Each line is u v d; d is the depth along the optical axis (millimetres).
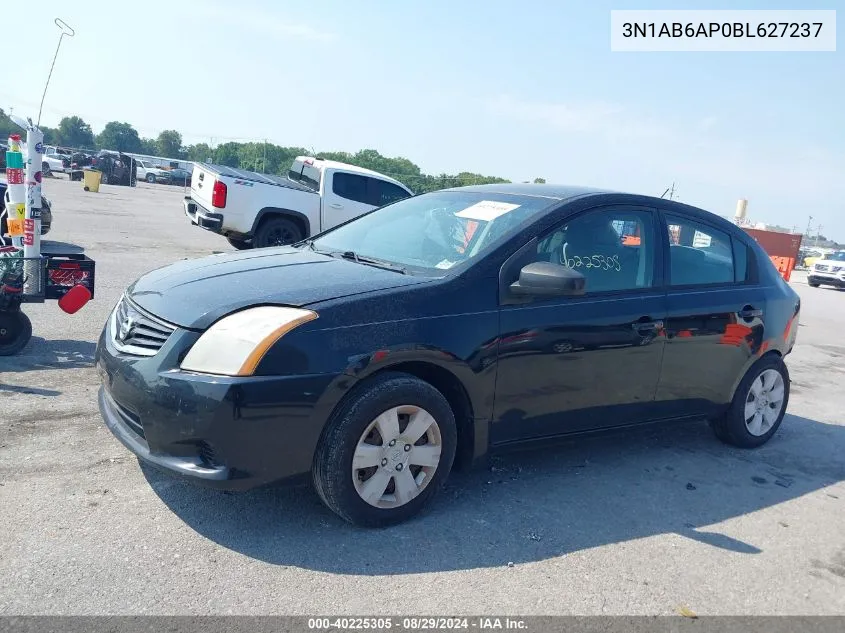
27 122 5703
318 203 13711
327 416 3357
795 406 7043
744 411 5344
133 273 10484
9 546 3125
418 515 3793
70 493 3645
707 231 5098
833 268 26266
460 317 3727
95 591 2877
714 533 3961
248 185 12945
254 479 3271
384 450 3549
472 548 3506
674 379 4734
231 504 3697
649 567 3510
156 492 3742
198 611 2816
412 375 3629
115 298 8516
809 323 14070
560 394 4164
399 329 3527
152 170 56500
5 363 5660
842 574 3641
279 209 13289
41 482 3730
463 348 3713
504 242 4035
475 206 4598
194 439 3197
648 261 4656
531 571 3354
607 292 4387
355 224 5125
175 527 3426
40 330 6770
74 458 4043
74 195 27625
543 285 3781
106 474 3889
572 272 3768
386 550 3406
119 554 3152
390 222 4879
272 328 3275
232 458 3205
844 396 7703
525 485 4340
